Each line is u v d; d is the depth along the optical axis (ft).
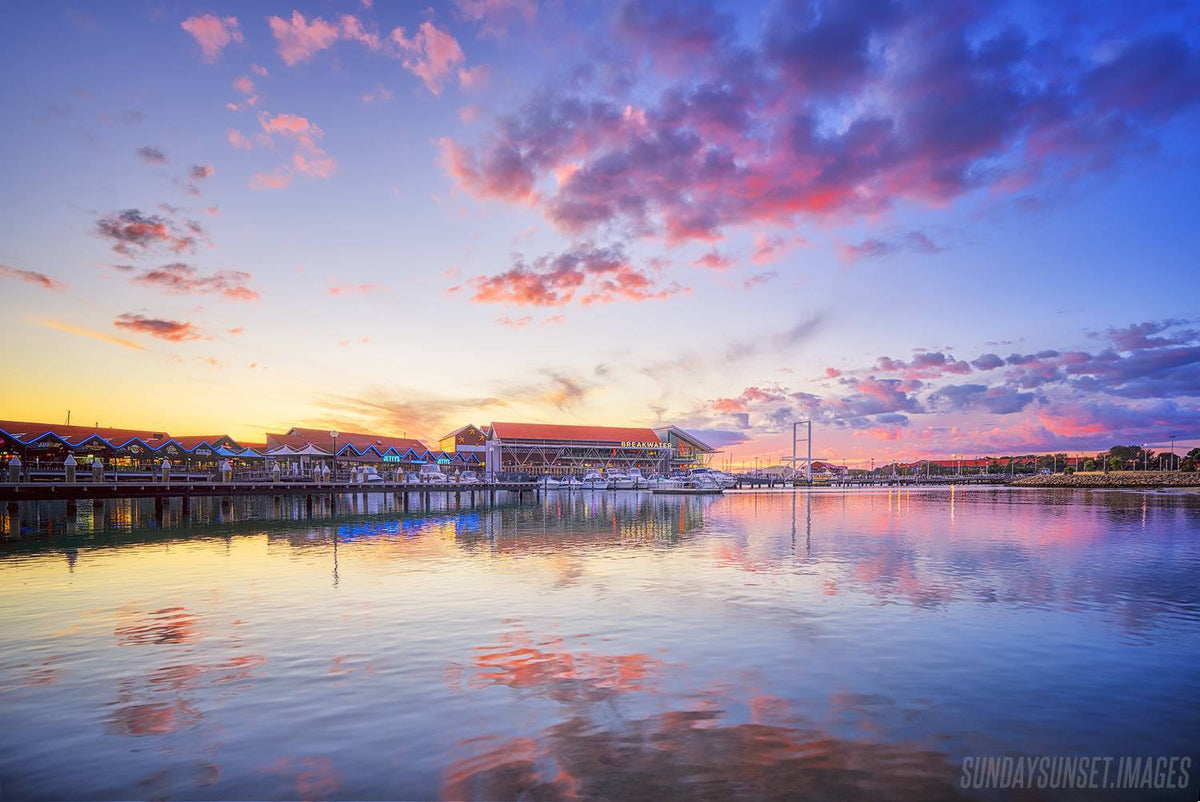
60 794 22.97
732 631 43.37
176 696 31.76
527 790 22.85
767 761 25.07
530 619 46.75
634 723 28.45
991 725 28.68
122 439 225.35
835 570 68.59
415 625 45.09
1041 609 50.01
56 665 36.52
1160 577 64.34
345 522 136.67
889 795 22.79
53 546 91.91
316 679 34.04
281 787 23.27
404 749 26.03
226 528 121.08
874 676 34.63
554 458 388.98
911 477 572.92
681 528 119.75
